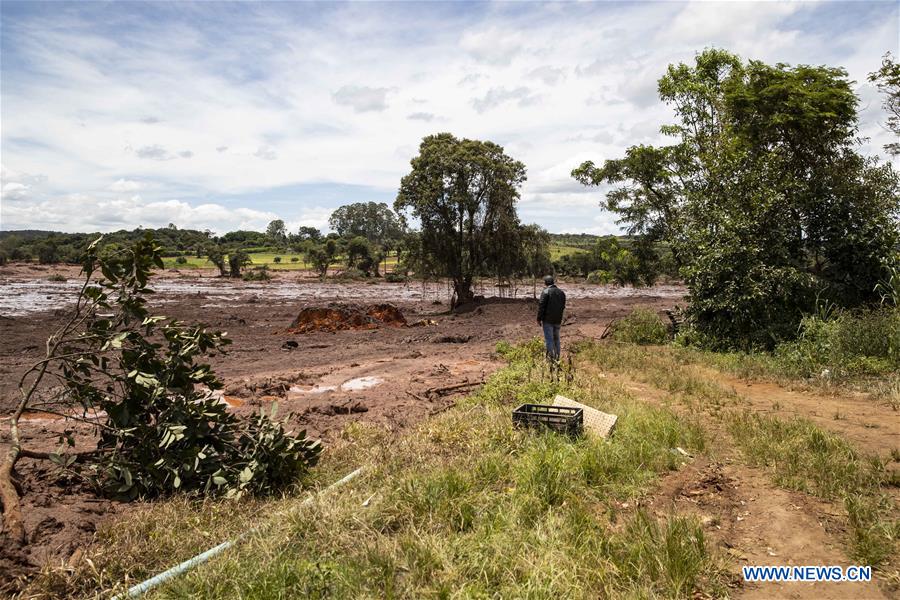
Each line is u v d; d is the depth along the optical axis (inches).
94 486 212.1
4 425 303.7
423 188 1167.6
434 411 331.3
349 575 146.1
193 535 175.6
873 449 243.8
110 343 227.9
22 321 853.2
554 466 211.0
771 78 623.8
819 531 175.3
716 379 425.7
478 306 1195.9
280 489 217.9
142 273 243.6
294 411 330.6
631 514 191.6
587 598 138.7
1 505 183.0
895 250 543.5
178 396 234.2
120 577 153.3
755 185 577.6
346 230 6284.5
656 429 267.9
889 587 146.3
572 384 372.5
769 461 232.4
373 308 947.3
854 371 403.5
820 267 588.4
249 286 2178.9
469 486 203.0
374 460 237.1
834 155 613.6
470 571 149.3
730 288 547.2
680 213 657.6
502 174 1218.0
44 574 148.6
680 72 696.4
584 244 4475.9
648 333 648.4
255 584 142.4
